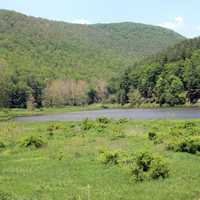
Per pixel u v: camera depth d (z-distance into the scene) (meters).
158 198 19.47
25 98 156.88
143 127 52.25
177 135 38.56
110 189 21.41
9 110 140.38
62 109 153.38
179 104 133.12
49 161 30.06
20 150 36.34
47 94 168.88
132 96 153.50
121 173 24.97
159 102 139.25
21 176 25.25
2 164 29.83
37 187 22.09
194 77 132.50
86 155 31.77
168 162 27.27
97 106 165.00
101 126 52.50
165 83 138.12
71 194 20.48
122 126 53.66
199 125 49.97
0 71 158.25
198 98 133.12
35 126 61.50
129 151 31.86
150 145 35.50
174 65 145.38
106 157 28.17
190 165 26.84
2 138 45.44
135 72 164.00
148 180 23.23
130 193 20.53
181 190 20.73
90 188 21.61
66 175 25.09
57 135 46.69
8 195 20.41
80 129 52.34
